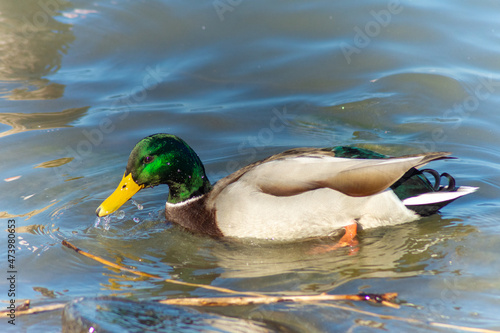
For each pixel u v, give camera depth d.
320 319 7.41
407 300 7.89
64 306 7.78
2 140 13.03
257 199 9.76
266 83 15.35
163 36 17.16
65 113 14.22
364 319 7.43
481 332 7.11
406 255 9.20
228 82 15.47
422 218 10.23
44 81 15.51
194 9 18.12
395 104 14.27
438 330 7.18
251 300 7.73
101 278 8.86
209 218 10.26
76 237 10.12
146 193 12.09
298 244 9.91
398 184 9.99
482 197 10.97
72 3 18.38
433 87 14.72
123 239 10.19
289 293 8.25
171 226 10.68
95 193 11.38
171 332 6.74
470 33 16.62
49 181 11.72
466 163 12.12
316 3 18.00
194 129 13.63
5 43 16.86
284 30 17.14
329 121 13.88
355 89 14.92
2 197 11.16
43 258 9.41
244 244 10.01
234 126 13.77
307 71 15.67
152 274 9.00
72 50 16.77
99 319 6.92
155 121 13.91
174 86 15.32
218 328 7.00
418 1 17.95
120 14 17.98
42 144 12.98
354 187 9.50
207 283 8.66
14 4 18.31
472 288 8.15
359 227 10.01
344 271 8.85
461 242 9.45
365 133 13.38
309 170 9.68
